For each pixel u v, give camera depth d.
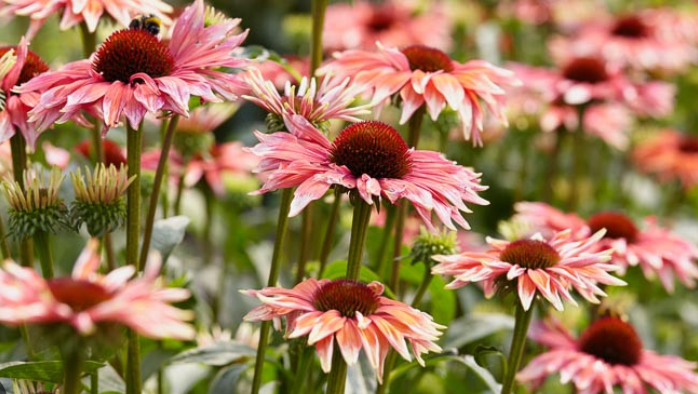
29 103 1.09
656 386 1.18
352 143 1.06
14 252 1.29
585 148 1.67
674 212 1.64
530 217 1.28
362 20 1.65
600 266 1.09
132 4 1.16
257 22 2.25
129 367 1.09
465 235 1.37
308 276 1.24
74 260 1.40
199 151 1.33
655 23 1.75
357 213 1.06
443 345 1.22
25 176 1.09
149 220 1.12
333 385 1.04
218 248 1.47
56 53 1.66
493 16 1.83
